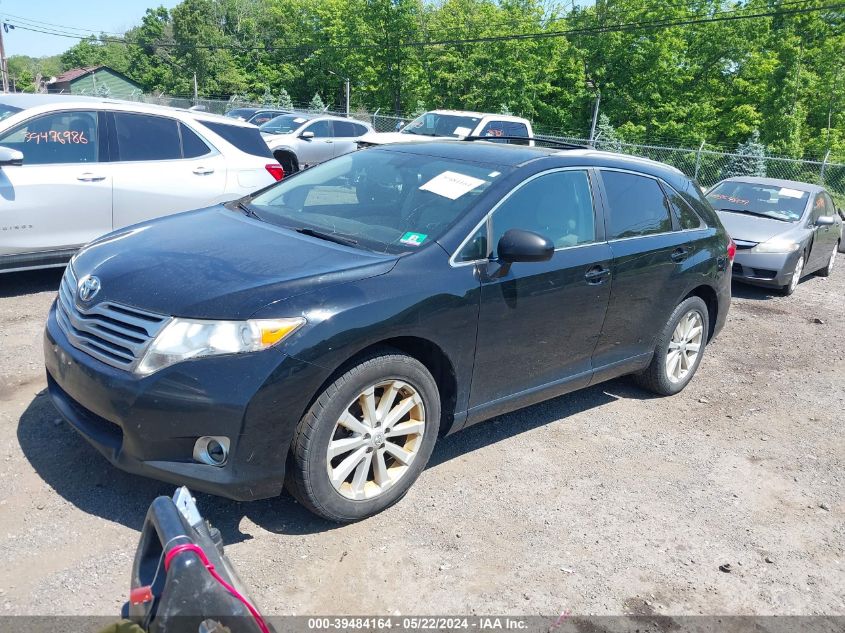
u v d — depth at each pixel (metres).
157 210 6.88
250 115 24.02
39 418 4.11
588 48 37.81
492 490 3.89
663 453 4.61
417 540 3.37
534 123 39.19
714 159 22.59
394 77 42.94
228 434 2.93
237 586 1.98
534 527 3.59
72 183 6.32
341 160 4.80
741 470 4.51
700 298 5.45
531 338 4.04
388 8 41.72
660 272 4.86
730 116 37.34
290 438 3.06
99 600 2.77
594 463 4.36
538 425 4.82
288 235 3.77
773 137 36.94
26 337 5.39
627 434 4.83
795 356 7.20
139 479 3.58
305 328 3.02
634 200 4.82
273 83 54.94
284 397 2.98
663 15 36.59
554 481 4.08
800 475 4.53
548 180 4.23
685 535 3.69
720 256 5.45
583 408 5.20
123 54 88.88
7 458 3.65
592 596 3.12
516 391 4.12
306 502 3.21
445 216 3.82
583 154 4.59
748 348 7.34
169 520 1.94
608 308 4.50
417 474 3.61
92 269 3.49
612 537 3.59
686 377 5.61
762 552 3.62
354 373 3.17
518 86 37.62
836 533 3.88
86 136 6.52
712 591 3.26
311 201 4.29
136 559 2.04
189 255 3.46
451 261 3.61
